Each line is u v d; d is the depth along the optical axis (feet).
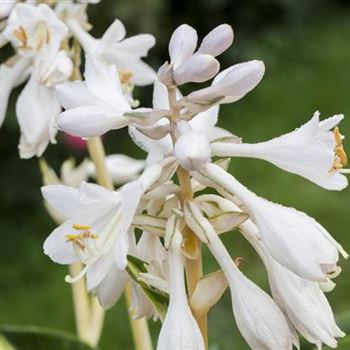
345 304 5.98
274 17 10.91
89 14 7.97
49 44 3.01
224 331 5.80
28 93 3.02
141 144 2.37
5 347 2.67
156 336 5.65
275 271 2.24
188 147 2.11
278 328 2.19
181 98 2.27
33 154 3.03
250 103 9.61
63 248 2.23
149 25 8.32
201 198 2.28
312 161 2.24
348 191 7.75
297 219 2.16
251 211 2.20
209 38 2.27
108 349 5.88
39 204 7.48
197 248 2.26
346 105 9.59
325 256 2.13
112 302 2.32
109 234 2.21
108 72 2.33
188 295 2.29
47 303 6.46
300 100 9.69
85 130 2.24
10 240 7.21
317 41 10.98
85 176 3.50
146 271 2.28
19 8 2.98
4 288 6.69
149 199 2.26
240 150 2.27
